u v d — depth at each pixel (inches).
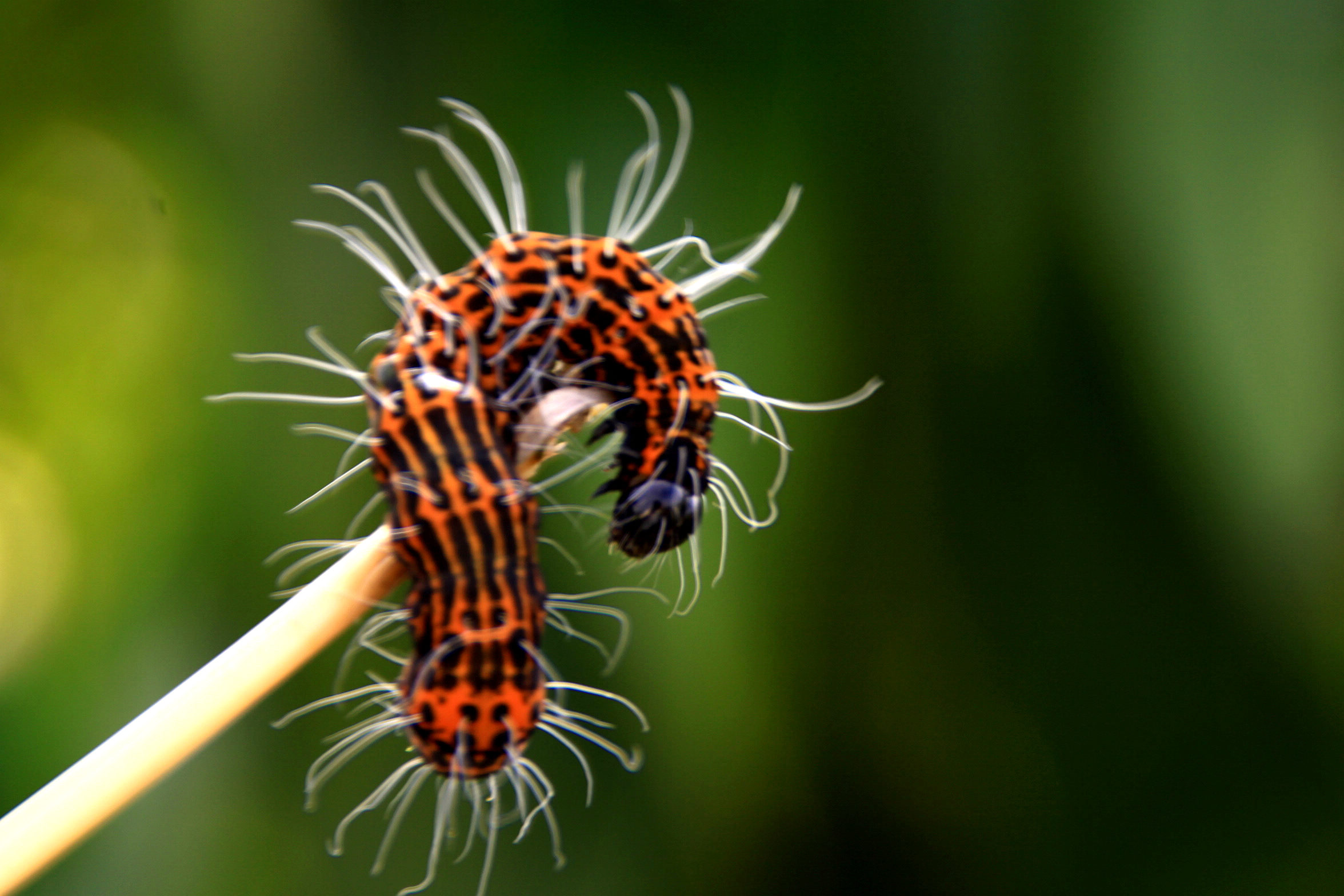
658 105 13.3
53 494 15.2
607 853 13.2
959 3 12.8
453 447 9.2
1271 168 11.1
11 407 15.5
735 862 13.2
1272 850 13.3
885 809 13.7
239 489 13.6
